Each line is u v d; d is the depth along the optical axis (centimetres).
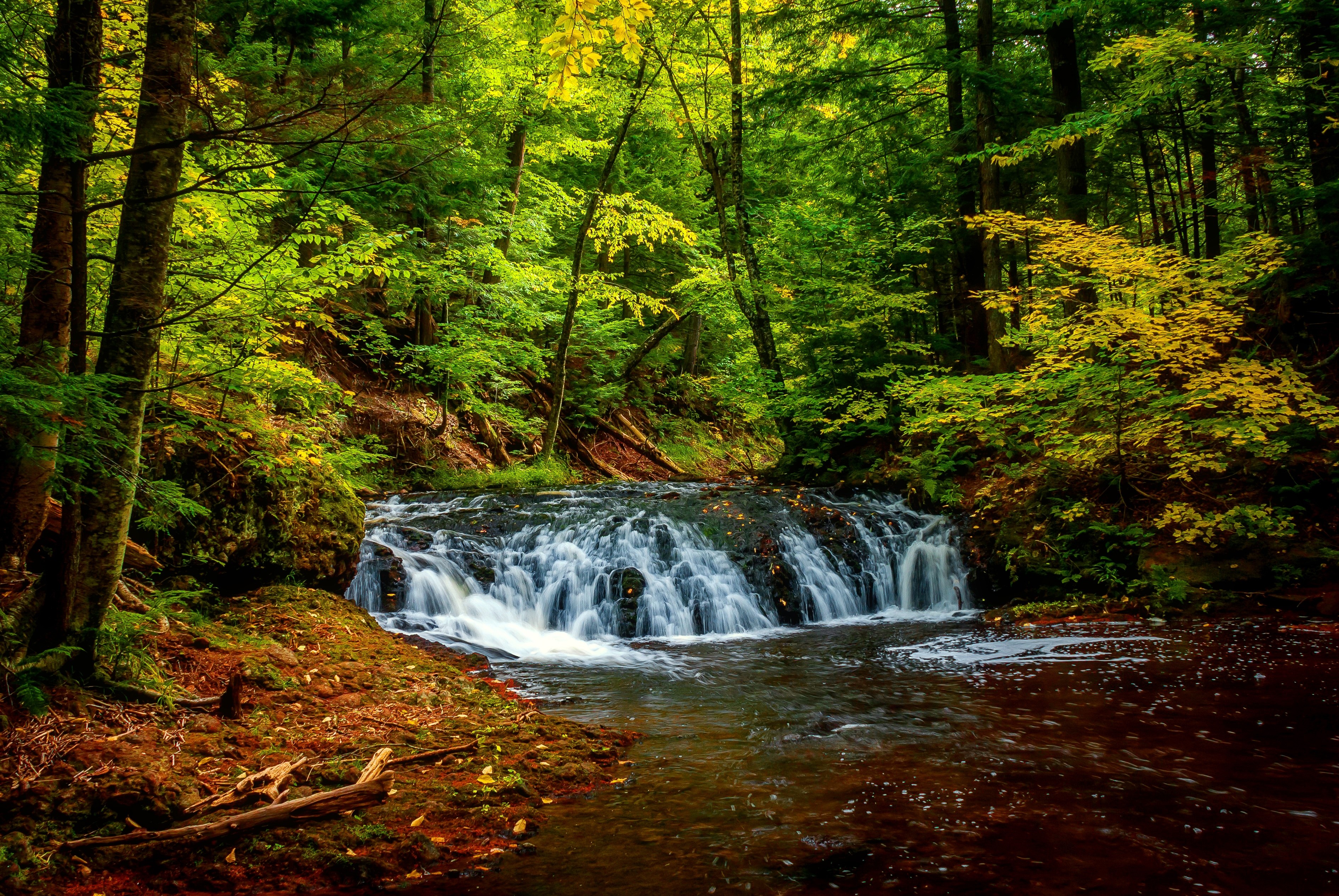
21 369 343
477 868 300
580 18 341
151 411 566
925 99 1466
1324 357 970
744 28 1591
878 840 321
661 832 331
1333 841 314
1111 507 961
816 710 528
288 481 661
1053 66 1181
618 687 604
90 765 342
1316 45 954
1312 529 848
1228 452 938
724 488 1264
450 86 1306
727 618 895
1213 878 286
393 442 1409
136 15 590
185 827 308
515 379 1825
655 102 1622
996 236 1209
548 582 896
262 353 639
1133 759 412
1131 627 761
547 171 2022
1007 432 1157
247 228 641
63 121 344
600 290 1677
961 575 995
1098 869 294
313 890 285
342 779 366
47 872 284
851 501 1185
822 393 1348
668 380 2370
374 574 807
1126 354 880
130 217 393
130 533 552
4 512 423
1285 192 873
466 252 1409
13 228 397
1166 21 1134
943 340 1321
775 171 1795
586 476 1775
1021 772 397
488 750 422
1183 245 1238
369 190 1035
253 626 562
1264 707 497
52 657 378
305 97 396
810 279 1323
